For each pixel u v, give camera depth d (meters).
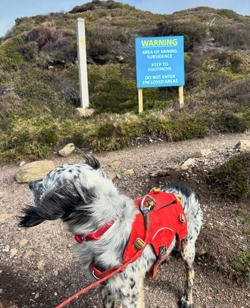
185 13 9.53
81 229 0.70
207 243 1.20
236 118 2.71
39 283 1.16
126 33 6.54
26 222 0.69
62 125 2.77
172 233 0.85
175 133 2.55
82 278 1.17
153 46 3.29
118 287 0.76
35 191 0.70
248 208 1.41
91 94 4.55
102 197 0.70
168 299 1.07
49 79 4.45
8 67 5.23
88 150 2.44
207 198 1.48
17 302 1.09
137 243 0.75
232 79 4.44
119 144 2.43
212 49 5.92
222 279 1.11
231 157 1.70
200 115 2.79
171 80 3.37
